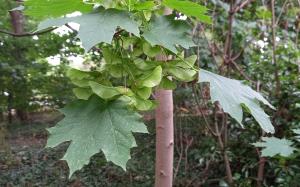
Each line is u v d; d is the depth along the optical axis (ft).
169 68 5.15
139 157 25.36
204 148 19.92
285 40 18.20
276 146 10.99
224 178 17.88
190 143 19.40
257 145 11.24
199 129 20.40
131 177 22.25
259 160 17.30
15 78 32.81
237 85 5.42
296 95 15.87
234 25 18.30
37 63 33.83
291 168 15.26
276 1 19.49
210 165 19.66
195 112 20.30
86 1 4.14
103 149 4.00
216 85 5.02
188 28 4.62
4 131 33.30
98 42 3.76
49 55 33.01
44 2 3.95
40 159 27.27
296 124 15.60
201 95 16.24
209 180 18.40
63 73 34.45
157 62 5.04
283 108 16.33
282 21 19.66
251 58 18.66
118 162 3.91
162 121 7.00
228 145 17.61
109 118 4.22
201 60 17.12
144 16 4.52
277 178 15.98
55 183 22.81
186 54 12.47
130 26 3.95
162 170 7.07
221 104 4.83
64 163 25.84
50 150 28.76
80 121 4.29
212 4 18.57
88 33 3.82
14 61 32.58
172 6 4.50
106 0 4.18
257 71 17.17
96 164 24.39
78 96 4.55
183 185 19.69
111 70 4.87
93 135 4.13
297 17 18.63
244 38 18.74
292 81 16.40
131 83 4.83
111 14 4.06
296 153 11.42
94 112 4.33
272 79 17.01
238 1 15.98
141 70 4.94
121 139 4.06
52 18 4.16
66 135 4.20
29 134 36.22
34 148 30.55
